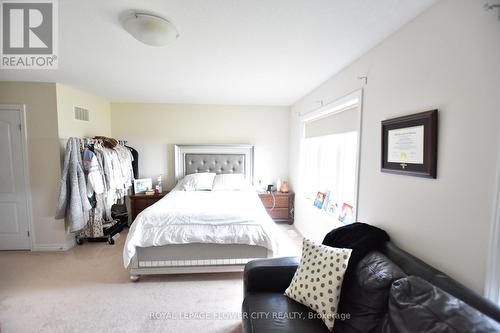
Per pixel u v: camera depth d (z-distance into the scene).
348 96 2.24
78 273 2.54
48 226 3.07
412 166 1.45
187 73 2.56
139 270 2.38
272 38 1.76
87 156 3.08
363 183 2.02
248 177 4.34
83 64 2.30
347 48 1.90
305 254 1.62
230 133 4.33
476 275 1.10
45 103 2.95
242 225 2.43
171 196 3.25
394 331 1.02
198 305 2.05
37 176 3.02
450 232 1.22
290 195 4.15
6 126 2.94
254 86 3.06
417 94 1.43
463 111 1.15
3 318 1.86
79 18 1.50
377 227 1.77
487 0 1.04
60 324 1.81
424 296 1.01
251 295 1.57
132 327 1.79
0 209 3.03
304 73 2.52
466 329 0.82
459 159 1.17
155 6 1.37
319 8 1.38
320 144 3.27
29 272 2.56
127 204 4.11
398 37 1.59
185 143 4.29
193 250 2.41
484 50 1.05
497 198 1.00
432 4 1.31
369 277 1.33
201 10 1.41
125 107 4.16
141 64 2.30
